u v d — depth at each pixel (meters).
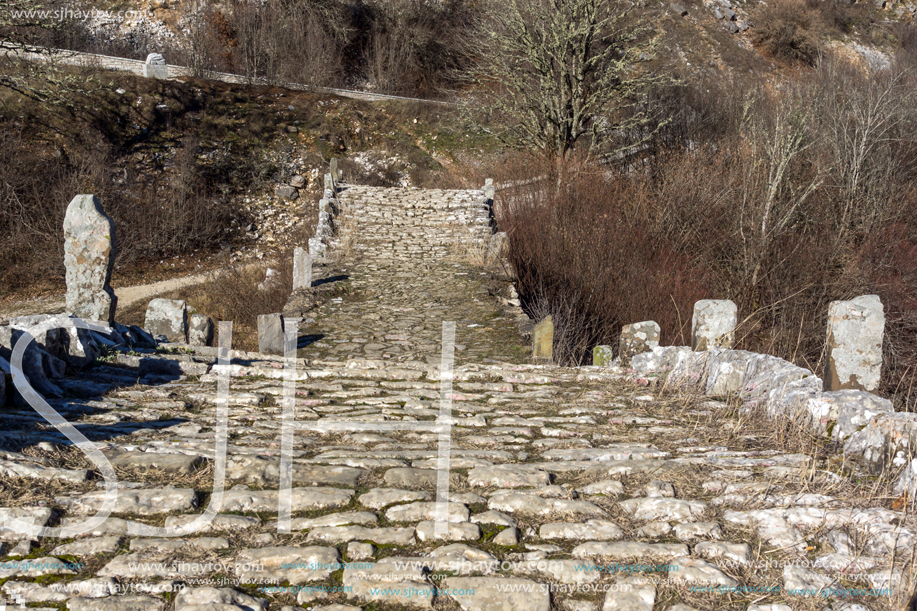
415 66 38.28
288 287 17.75
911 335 15.24
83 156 23.44
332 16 38.28
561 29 21.05
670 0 38.28
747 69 34.34
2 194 21.38
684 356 6.68
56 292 20.02
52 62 23.88
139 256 22.02
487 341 9.13
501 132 24.67
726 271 17.69
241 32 34.53
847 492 3.80
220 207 24.47
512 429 5.07
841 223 18.33
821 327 15.00
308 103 30.81
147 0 35.81
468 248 15.10
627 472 4.10
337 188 19.77
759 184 18.27
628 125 23.70
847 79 23.88
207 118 27.84
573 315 12.45
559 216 18.02
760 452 4.55
